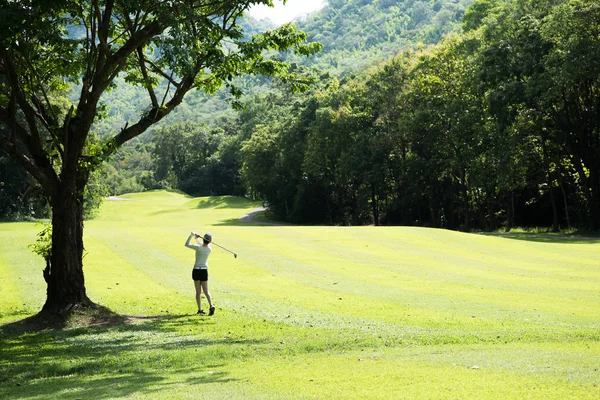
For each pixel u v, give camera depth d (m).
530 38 44.84
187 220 77.31
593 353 9.21
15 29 11.42
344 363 8.95
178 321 14.10
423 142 58.56
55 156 14.77
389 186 67.69
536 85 42.53
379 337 11.59
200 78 16.08
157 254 26.59
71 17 14.29
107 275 21.86
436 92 56.25
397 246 30.20
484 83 46.62
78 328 13.30
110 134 15.27
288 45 15.25
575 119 46.69
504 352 9.43
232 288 19.23
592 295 17.42
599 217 46.53
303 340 11.48
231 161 126.81
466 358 8.85
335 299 16.95
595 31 41.19
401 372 7.82
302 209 77.19
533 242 33.12
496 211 62.66
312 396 6.54
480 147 51.88
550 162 50.44
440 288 18.95
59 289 14.36
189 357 10.15
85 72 15.12
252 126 115.56
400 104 60.16
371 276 21.70
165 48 13.05
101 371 9.49
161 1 13.31
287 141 77.19
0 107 14.02
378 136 62.12
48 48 14.87
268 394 6.75
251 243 30.22
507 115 44.88
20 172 61.44
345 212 76.88
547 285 19.45
